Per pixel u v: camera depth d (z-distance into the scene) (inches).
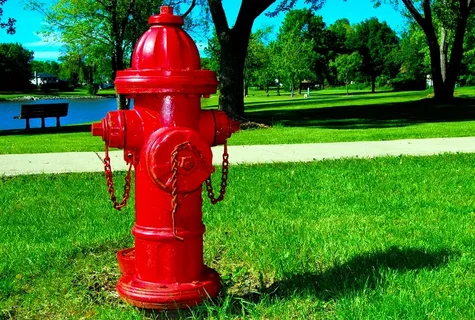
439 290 138.9
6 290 146.9
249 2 703.7
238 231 201.5
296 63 2878.9
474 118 785.6
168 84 117.5
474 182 287.9
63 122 1244.5
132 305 131.2
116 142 121.6
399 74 3213.6
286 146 467.8
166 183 118.0
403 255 168.2
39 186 291.7
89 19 1455.5
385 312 125.3
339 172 319.0
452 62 1226.0
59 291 146.9
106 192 275.0
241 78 714.2
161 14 122.5
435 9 1294.3
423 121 754.2
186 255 125.8
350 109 1106.1
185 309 130.1
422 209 232.8
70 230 207.9
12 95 3663.9
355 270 155.1
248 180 299.4
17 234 203.5
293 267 159.5
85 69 3693.4
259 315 128.0
